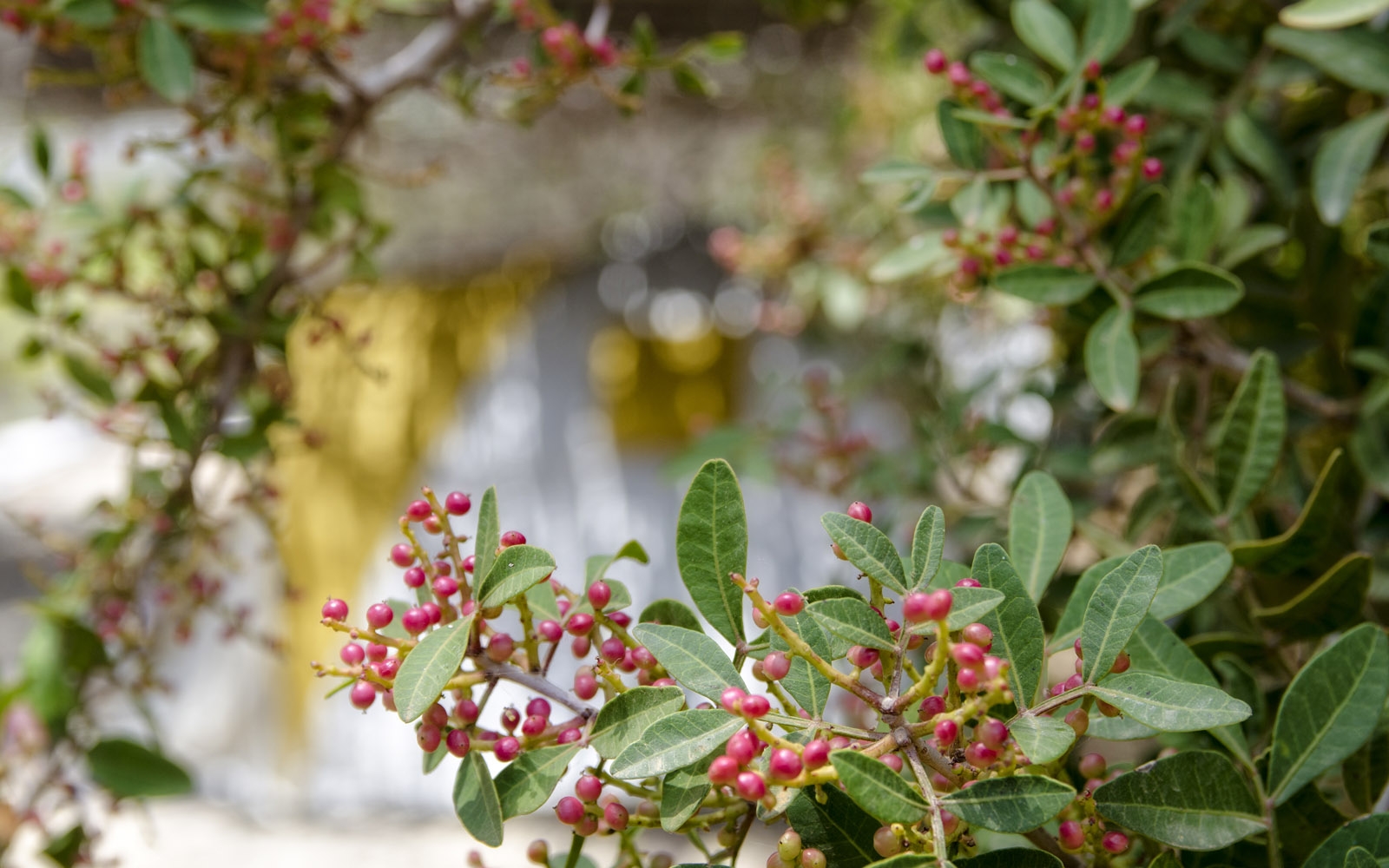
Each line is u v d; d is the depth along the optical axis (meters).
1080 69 1.13
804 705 0.67
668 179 4.82
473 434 6.35
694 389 6.56
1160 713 0.62
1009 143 1.22
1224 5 1.57
